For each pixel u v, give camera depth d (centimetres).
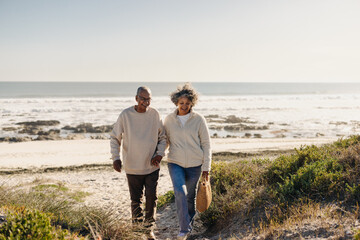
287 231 344
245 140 2059
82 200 684
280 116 3659
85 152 1672
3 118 3128
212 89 12962
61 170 1229
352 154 515
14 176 1115
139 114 390
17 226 277
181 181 380
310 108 4578
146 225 378
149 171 397
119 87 14250
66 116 3338
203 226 487
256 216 429
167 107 4025
